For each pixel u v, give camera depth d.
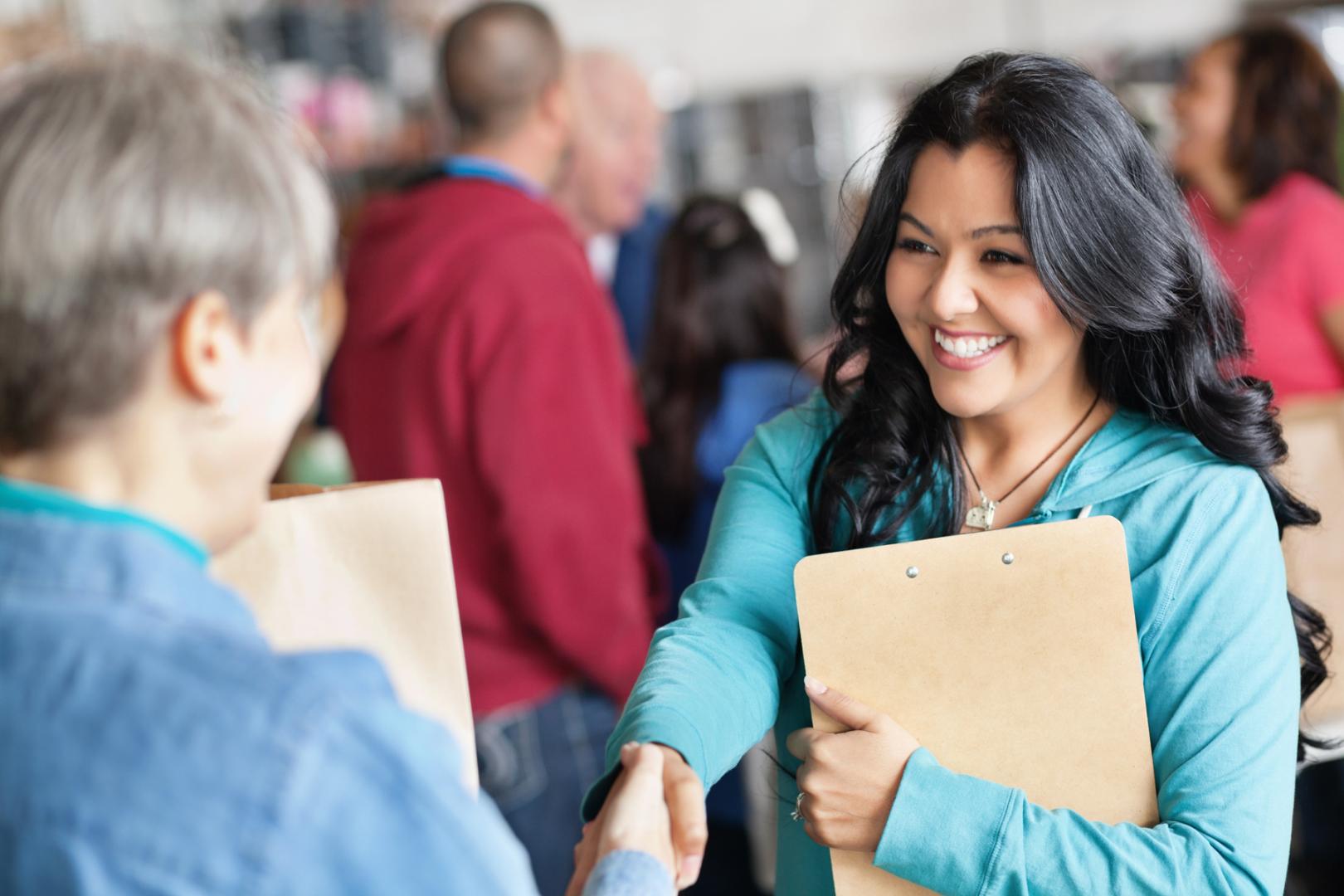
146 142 0.64
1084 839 0.95
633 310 3.69
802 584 1.01
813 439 1.20
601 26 6.81
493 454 1.90
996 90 1.02
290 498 1.01
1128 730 1.00
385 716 0.65
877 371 1.14
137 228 0.63
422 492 0.99
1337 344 2.35
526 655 1.96
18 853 0.62
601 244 3.71
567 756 1.97
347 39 4.05
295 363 0.71
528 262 1.94
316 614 0.97
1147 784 1.00
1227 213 2.56
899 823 0.96
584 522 1.93
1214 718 0.99
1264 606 1.02
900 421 1.13
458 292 1.92
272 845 0.61
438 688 0.99
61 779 0.62
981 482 1.13
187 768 0.62
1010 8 7.06
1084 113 1.01
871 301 1.13
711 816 2.34
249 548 0.96
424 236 1.96
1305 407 1.80
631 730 0.95
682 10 6.84
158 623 0.64
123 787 0.61
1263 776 0.98
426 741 0.67
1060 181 0.98
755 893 2.32
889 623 1.01
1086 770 1.00
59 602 0.64
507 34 2.05
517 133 2.08
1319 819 2.20
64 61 0.69
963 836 0.95
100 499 0.67
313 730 0.62
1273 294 2.38
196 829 0.61
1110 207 1.00
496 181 2.03
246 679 0.63
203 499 0.70
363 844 0.62
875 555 1.01
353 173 3.79
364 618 0.98
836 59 7.23
